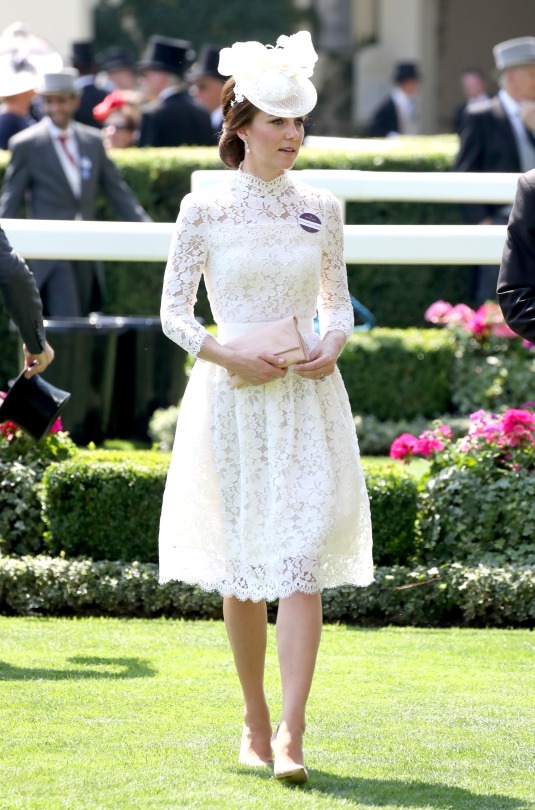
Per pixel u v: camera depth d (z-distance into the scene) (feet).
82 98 132.77
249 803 35.99
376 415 94.58
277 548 39.22
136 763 39.14
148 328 85.92
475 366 95.66
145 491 59.62
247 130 40.47
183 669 49.08
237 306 40.42
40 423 52.60
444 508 59.52
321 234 40.93
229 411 40.29
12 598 58.34
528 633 55.26
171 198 108.37
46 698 45.16
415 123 202.49
